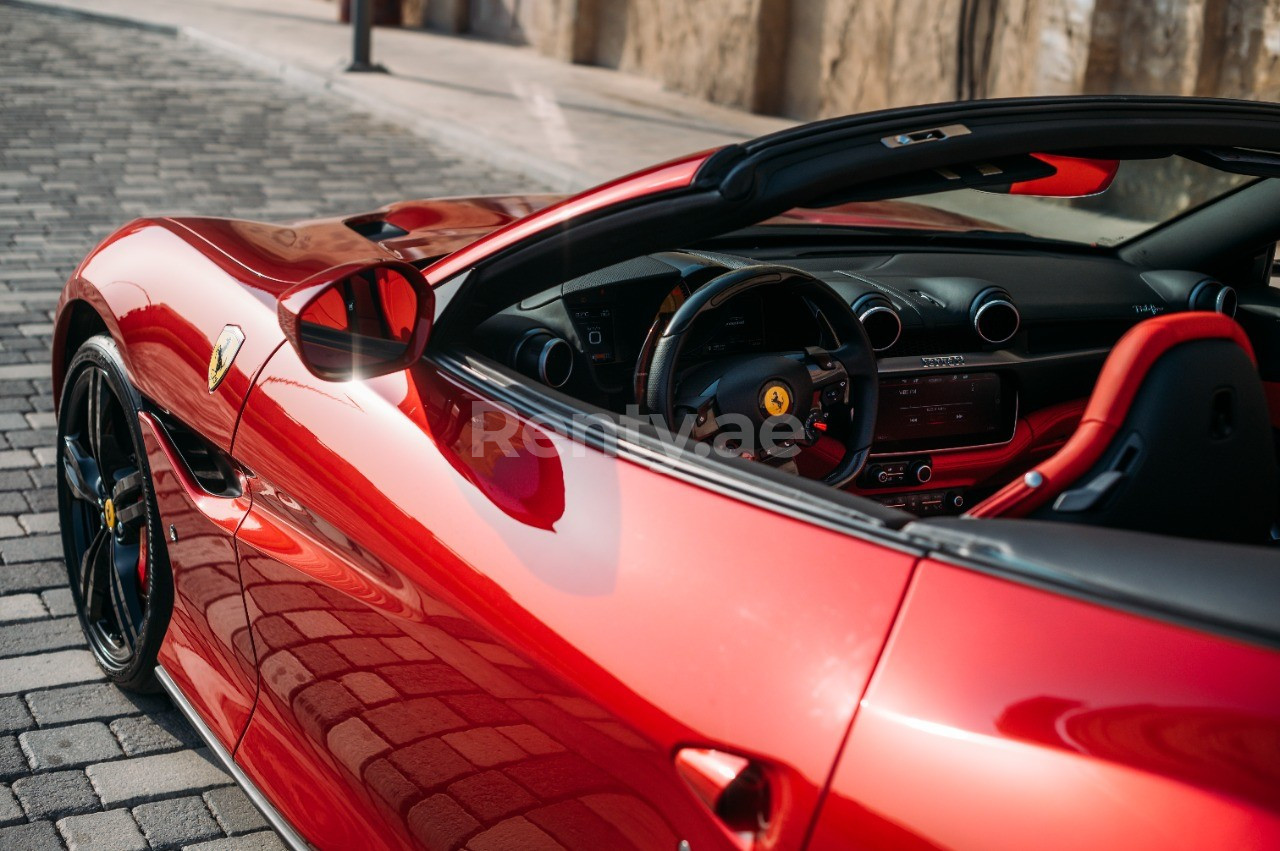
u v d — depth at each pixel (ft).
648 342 6.40
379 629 6.01
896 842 3.59
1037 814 3.39
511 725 5.13
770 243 9.38
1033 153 6.24
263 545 7.07
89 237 21.22
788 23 37.99
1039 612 3.71
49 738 8.85
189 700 8.21
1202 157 6.59
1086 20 25.22
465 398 5.97
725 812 4.08
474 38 55.06
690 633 4.41
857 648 3.96
